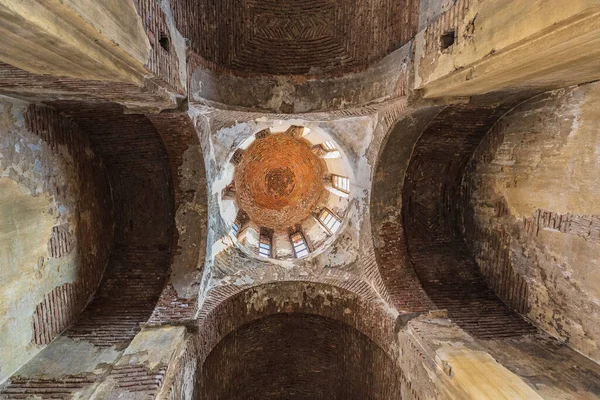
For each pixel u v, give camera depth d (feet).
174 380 15.64
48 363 16.14
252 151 33.45
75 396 14.71
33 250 16.17
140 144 20.71
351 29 21.49
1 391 14.49
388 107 19.97
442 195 23.88
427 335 17.70
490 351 17.61
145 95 15.07
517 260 19.95
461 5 13.76
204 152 21.25
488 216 21.88
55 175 17.65
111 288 21.33
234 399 25.29
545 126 17.70
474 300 21.35
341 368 25.66
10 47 8.92
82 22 8.71
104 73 11.57
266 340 25.99
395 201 23.25
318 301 24.84
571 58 11.35
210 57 20.04
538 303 18.79
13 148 14.94
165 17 15.03
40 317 16.76
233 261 24.14
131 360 15.87
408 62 17.71
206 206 22.17
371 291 22.48
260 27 22.07
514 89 16.55
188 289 20.92
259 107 21.90
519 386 13.47
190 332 19.29
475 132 21.39
